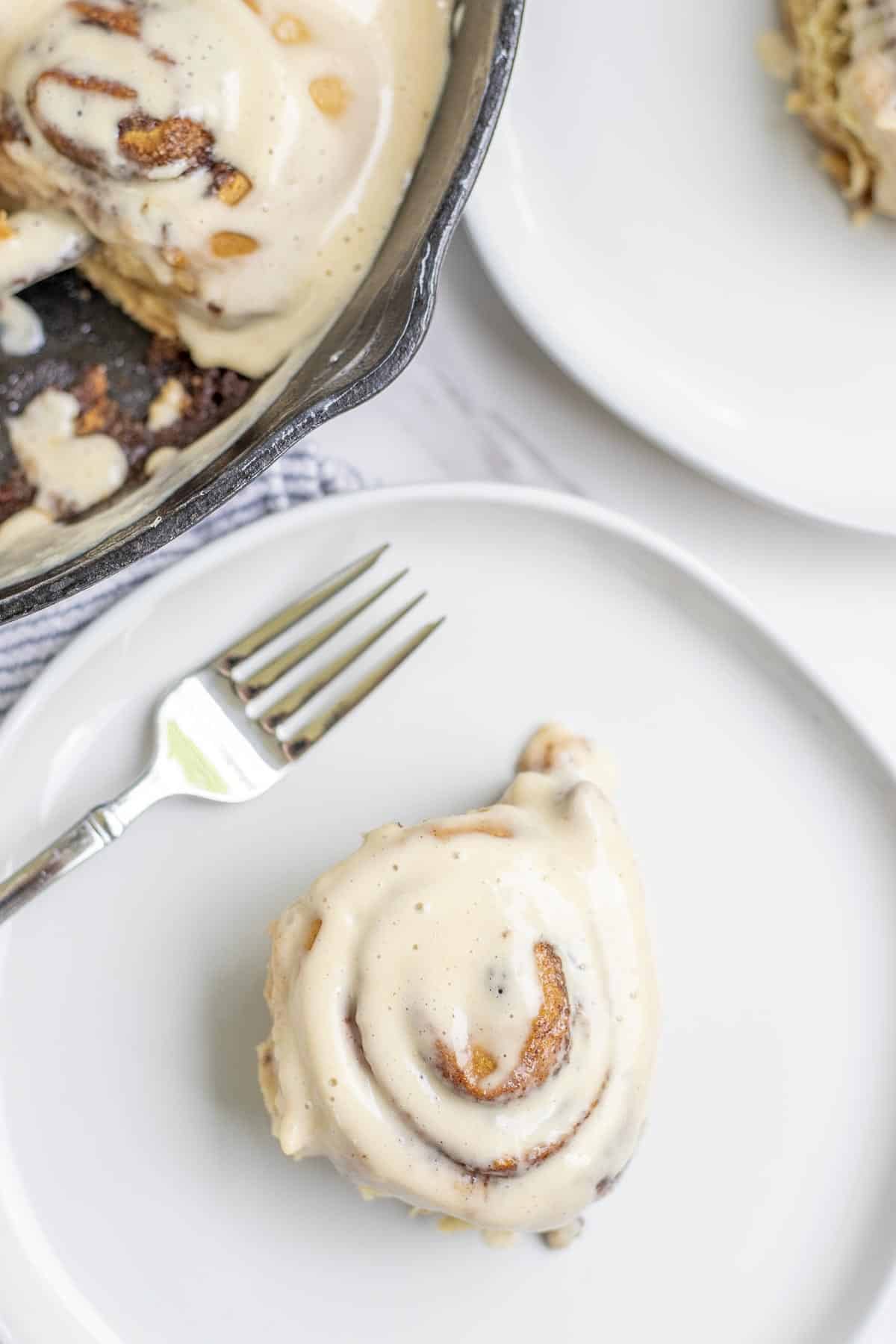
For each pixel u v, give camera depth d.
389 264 0.50
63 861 0.52
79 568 0.48
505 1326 0.55
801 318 0.58
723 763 0.57
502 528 0.56
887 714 0.59
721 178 0.58
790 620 0.59
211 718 0.54
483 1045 0.50
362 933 0.51
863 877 0.57
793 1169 0.56
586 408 0.58
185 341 0.53
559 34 0.56
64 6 0.49
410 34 0.51
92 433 0.53
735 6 0.57
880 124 0.55
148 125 0.49
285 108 0.50
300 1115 0.51
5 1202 0.53
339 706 0.55
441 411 0.58
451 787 0.56
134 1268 0.53
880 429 0.58
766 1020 0.57
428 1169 0.50
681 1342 0.55
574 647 0.57
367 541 0.55
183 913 0.54
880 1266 0.56
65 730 0.54
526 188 0.57
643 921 0.53
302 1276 0.54
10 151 0.50
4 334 0.54
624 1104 0.52
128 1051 0.54
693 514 0.59
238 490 0.47
